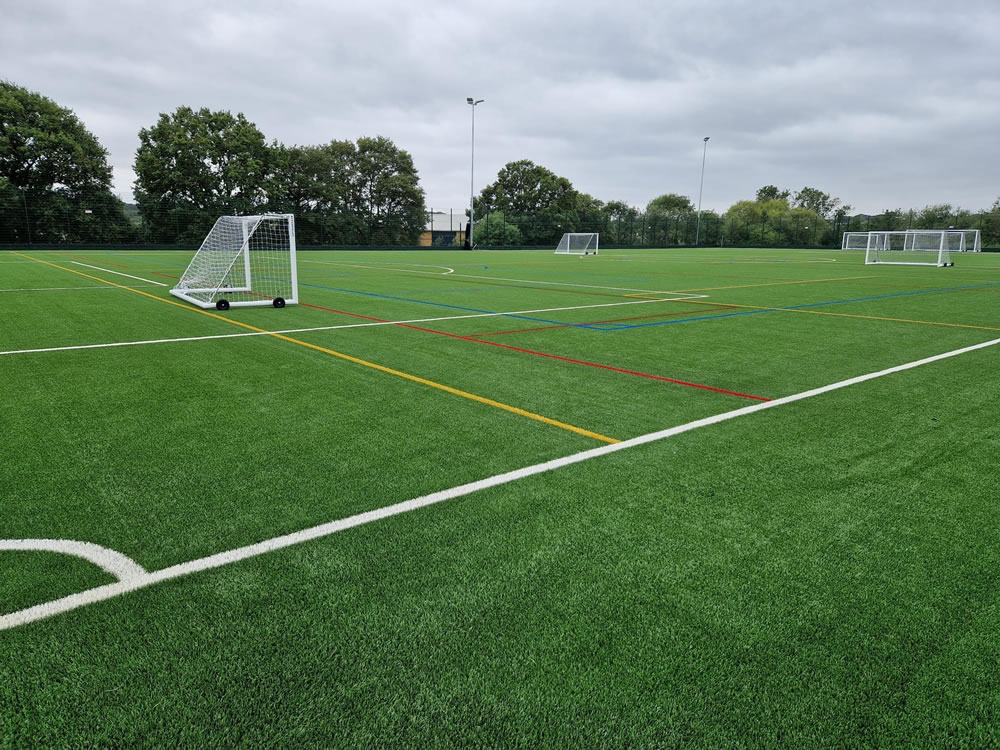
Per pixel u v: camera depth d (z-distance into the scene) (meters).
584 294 13.83
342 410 4.49
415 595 2.24
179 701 1.74
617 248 60.56
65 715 1.69
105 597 2.21
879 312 10.70
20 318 8.80
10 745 1.60
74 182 42.00
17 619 2.08
